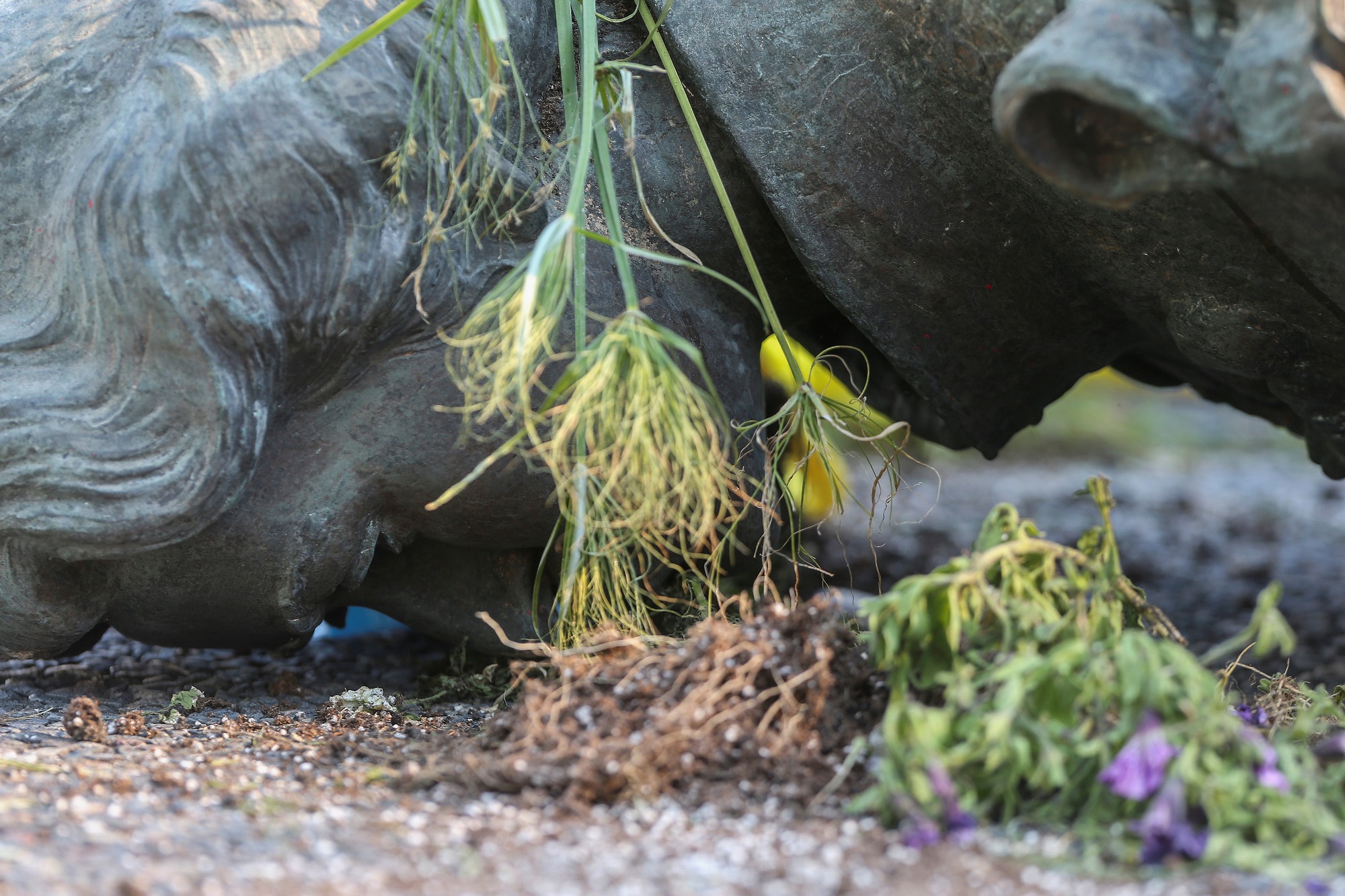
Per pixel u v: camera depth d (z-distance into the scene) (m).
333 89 4.09
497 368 3.99
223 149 4.00
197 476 4.11
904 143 4.60
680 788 3.45
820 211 4.72
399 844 3.07
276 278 4.07
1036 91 3.34
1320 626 6.99
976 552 3.74
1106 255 4.64
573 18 4.91
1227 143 3.22
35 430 4.18
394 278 4.23
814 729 3.62
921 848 3.03
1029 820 3.21
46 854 2.88
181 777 3.66
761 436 5.12
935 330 5.02
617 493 4.23
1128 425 19.61
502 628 5.18
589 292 4.61
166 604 4.66
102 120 4.27
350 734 4.39
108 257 4.06
